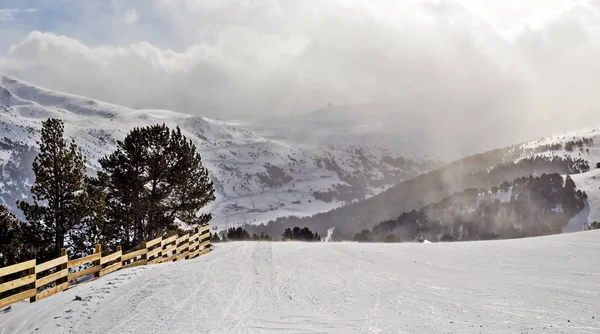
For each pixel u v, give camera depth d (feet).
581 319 29.81
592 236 71.26
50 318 40.27
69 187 88.17
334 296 41.63
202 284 49.47
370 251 73.31
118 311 40.63
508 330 28.55
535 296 36.78
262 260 66.64
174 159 108.27
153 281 52.08
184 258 84.28
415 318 32.86
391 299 39.09
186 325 34.91
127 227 106.73
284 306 39.04
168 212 111.96
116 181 102.32
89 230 91.71
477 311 33.45
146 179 105.09
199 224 116.06
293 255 71.51
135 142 104.47
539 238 78.84
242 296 43.45
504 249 65.26
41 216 86.53
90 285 52.60
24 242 82.94
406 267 55.06
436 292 40.68
